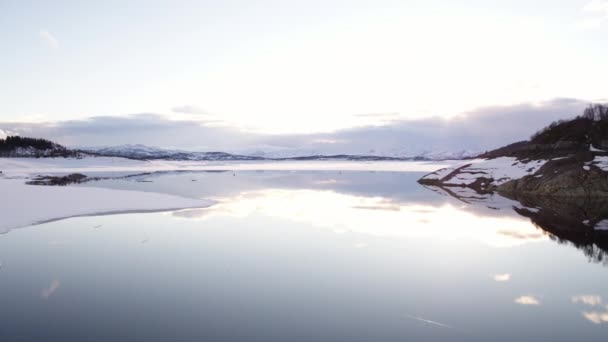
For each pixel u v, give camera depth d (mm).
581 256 14555
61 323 8859
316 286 11398
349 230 19031
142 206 25516
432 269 13039
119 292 10750
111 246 15508
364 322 9117
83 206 24844
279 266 13219
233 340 8172
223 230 18781
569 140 45062
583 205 28453
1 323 8828
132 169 97875
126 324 8844
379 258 14250
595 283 11734
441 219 22312
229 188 42375
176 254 14484
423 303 10266
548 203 29812
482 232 18656
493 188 40375
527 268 13195
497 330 8773
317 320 9195
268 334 8469
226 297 10500
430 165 131000
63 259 13734
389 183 51812
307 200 31438
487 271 12867
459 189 42344
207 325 8852
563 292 11023
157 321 9031
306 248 15547
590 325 8992
